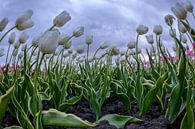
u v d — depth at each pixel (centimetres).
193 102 63
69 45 107
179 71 68
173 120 71
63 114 57
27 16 67
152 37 116
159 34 103
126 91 102
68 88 114
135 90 87
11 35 92
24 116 54
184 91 70
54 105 85
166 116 74
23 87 68
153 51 120
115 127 70
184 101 71
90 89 93
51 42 51
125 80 107
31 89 68
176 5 71
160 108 83
